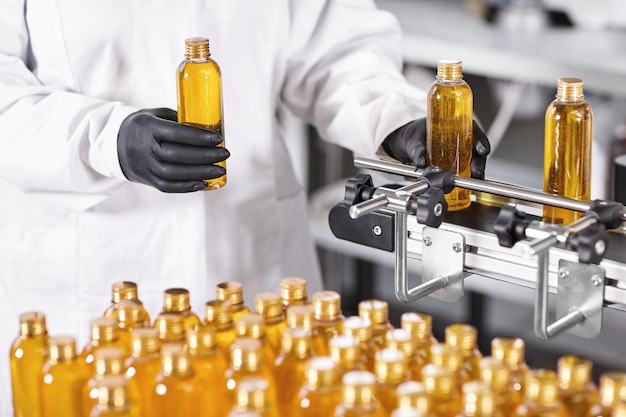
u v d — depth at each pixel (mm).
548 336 1288
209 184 1669
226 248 2059
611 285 1300
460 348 1226
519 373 1183
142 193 1956
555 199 1383
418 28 3555
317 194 3398
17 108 1773
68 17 1856
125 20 1879
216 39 1949
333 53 2088
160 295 2018
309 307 1302
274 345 1323
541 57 3119
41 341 1339
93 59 1889
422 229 1465
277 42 2025
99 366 1170
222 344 1308
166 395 1174
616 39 3359
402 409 1006
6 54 1890
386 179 1903
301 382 1210
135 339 1224
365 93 1944
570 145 1451
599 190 3193
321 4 2074
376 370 1159
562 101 1456
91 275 1975
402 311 3457
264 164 2055
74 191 1848
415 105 1848
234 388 1168
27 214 1965
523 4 3510
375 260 3328
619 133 3227
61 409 1252
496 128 3629
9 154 1758
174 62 1932
